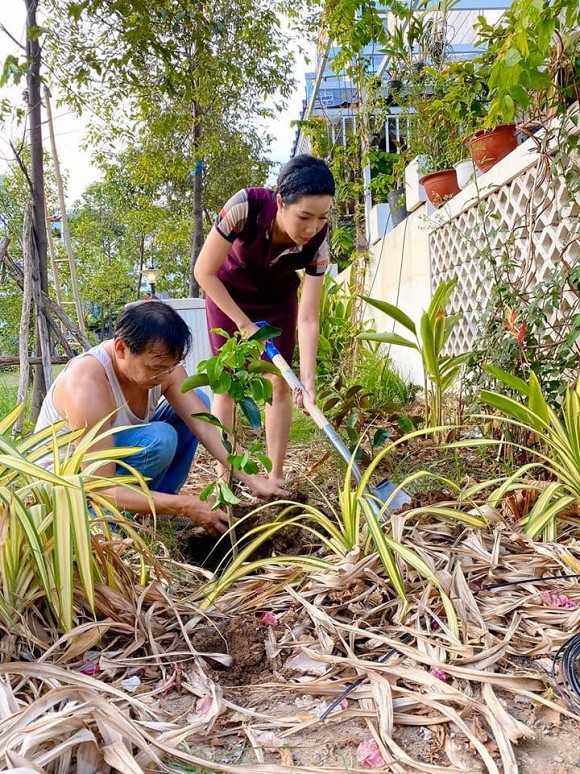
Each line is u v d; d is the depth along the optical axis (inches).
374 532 53.3
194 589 60.7
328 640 48.4
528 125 95.1
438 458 98.3
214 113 299.1
